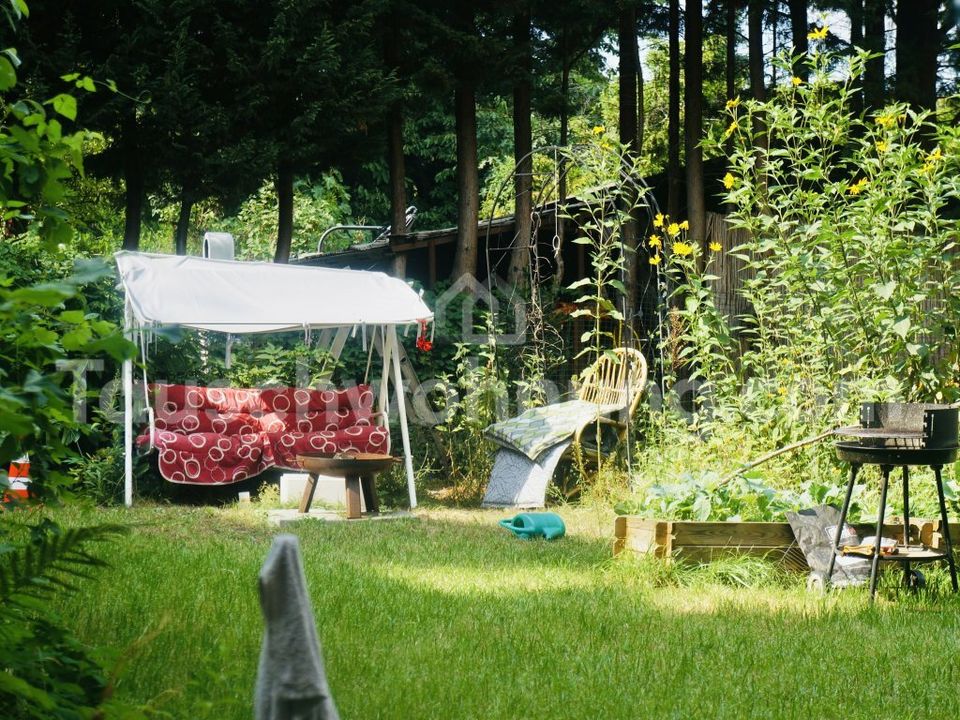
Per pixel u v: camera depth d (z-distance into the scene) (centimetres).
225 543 821
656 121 2602
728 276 1598
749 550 734
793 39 1783
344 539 899
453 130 3066
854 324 877
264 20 1413
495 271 1628
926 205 875
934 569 733
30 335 248
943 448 634
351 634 522
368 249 1609
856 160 891
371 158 1572
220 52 1388
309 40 1403
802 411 920
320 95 1416
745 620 591
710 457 910
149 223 1850
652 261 1087
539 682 453
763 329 963
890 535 730
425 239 1551
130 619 500
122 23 1369
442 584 692
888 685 462
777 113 895
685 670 474
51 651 280
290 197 1544
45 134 316
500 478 1177
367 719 389
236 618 529
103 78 1292
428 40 1517
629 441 1182
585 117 3022
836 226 852
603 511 1062
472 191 1544
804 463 878
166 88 1298
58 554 262
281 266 1204
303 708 192
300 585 196
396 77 1498
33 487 325
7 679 217
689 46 1655
